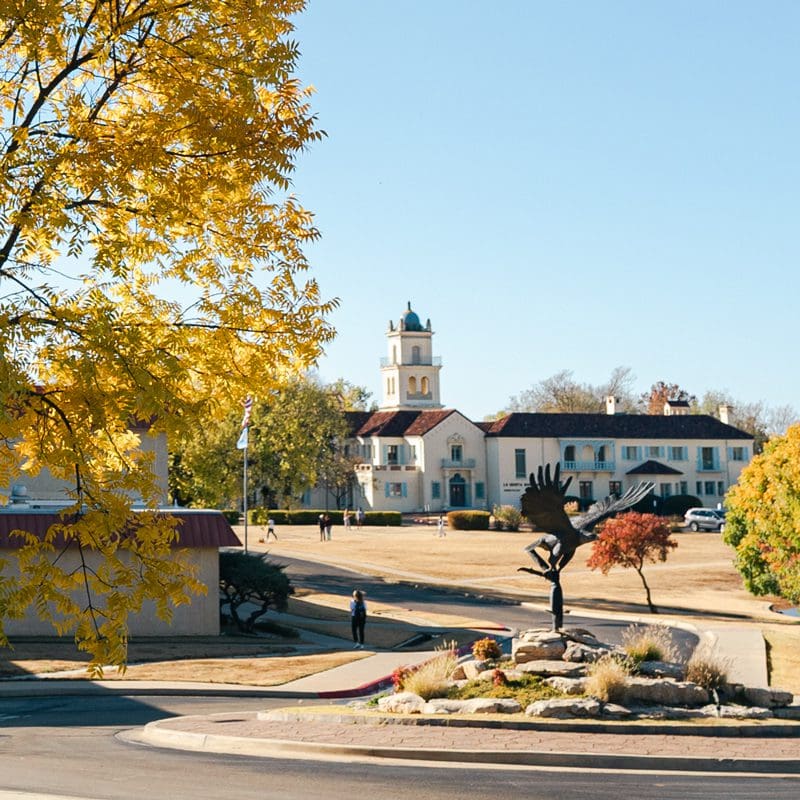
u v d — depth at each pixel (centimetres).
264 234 1121
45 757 1656
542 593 5403
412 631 3869
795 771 1608
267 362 1120
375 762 1650
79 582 980
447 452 11625
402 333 13550
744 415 16438
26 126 1038
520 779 1514
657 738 1781
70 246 980
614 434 11950
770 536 4416
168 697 2500
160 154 1019
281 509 10481
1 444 1023
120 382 964
